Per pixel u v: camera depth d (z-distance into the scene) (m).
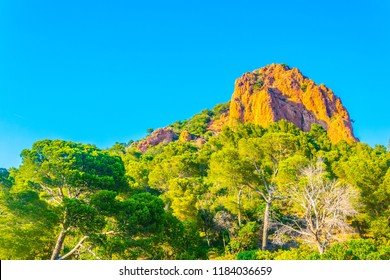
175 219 17.66
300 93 158.12
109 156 25.55
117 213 16.41
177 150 69.19
